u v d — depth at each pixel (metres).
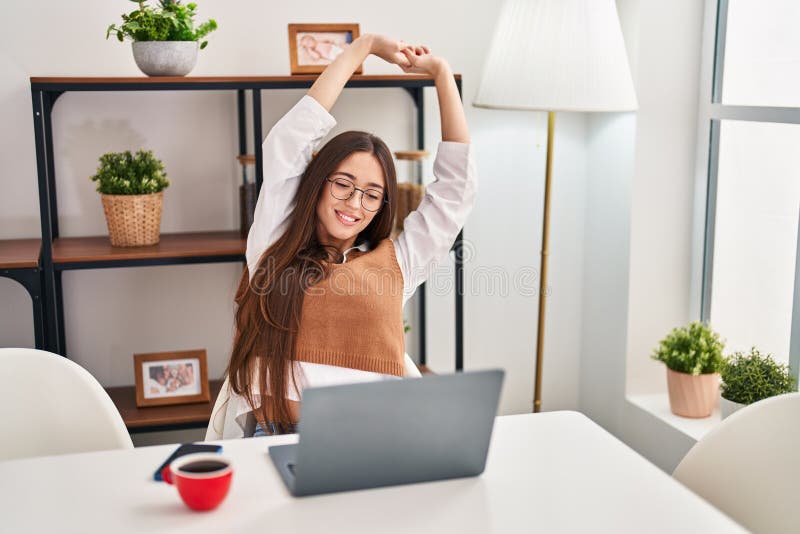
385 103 2.88
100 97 2.65
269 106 2.78
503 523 1.16
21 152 2.61
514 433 1.48
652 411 2.82
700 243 2.89
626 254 2.91
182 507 1.20
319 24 2.57
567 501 1.23
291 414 1.95
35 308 2.32
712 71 2.77
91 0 2.59
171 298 2.82
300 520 1.16
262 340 1.94
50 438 1.70
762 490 1.51
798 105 2.44
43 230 2.33
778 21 2.49
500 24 2.52
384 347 1.97
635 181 2.85
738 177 2.71
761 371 2.50
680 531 1.15
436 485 1.27
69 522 1.16
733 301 2.78
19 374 1.69
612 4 2.47
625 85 2.47
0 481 1.29
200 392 2.68
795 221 2.49
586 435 1.47
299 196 2.02
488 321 3.13
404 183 2.67
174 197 2.76
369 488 1.26
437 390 1.20
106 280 2.76
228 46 2.71
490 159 3.01
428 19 2.86
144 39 2.37
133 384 2.84
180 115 2.72
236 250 2.45
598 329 3.12
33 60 2.58
